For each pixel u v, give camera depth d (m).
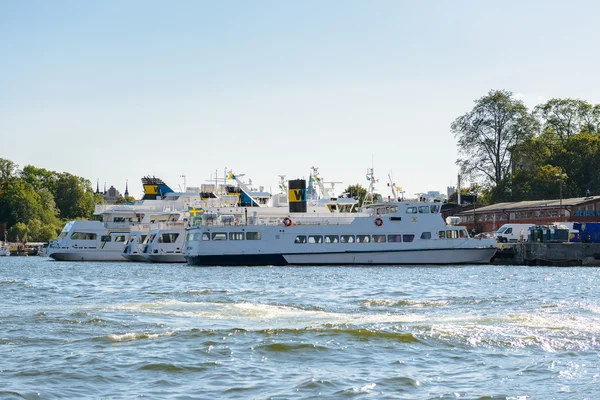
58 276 76.31
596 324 32.66
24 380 23.62
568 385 23.28
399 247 89.12
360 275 71.69
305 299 46.03
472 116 137.88
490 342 29.14
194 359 26.56
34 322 34.31
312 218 92.69
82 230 115.31
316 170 118.06
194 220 95.56
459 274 73.38
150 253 106.00
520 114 136.00
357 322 33.88
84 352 27.64
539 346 28.53
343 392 22.38
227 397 21.92
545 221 116.12
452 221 95.44
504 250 93.25
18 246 174.50
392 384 23.27
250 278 68.12
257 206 114.38
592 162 131.00
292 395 22.09
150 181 127.62
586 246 90.19
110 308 39.31
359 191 180.75
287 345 28.48
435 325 32.25
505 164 137.88
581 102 143.75
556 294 49.91
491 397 21.92
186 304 41.09
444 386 23.14
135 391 22.61
